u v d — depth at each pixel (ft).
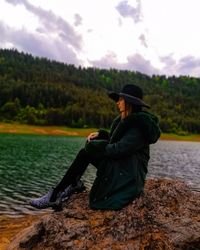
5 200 24.04
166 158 78.33
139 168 5.35
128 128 5.18
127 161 5.27
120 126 5.24
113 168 5.30
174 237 4.95
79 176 5.87
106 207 5.30
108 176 5.33
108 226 5.17
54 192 5.60
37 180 34.17
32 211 20.84
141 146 5.20
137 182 5.29
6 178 34.65
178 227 5.04
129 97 5.27
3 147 78.18
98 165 5.55
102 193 5.39
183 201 5.53
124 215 5.20
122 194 5.25
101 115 221.05
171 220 5.12
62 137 166.09
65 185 5.58
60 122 212.02
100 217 5.31
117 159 5.29
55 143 109.29
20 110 223.71
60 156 63.16
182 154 95.86
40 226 5.68
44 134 183.62
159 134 5.35
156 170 52.21
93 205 5.42
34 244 5.58
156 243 4.91
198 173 50.34
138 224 5.11
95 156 5.27
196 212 5.33
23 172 39.58
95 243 5.02
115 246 4.92
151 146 132.77
